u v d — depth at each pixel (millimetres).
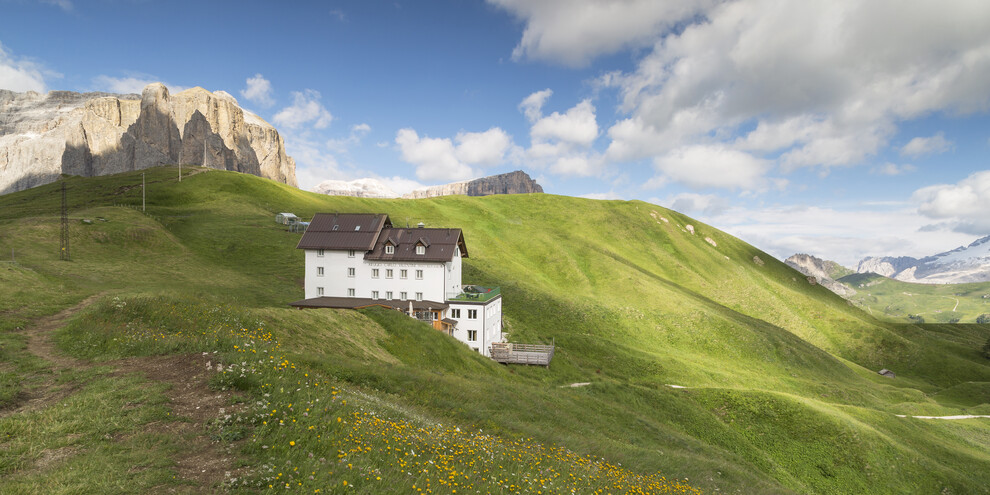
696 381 73438
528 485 14359
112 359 19125
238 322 28812
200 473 10141
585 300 104500
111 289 50375
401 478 11508
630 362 76562
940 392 107188
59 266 58219
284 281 74188
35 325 26641
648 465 27203
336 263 66062
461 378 37625
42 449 11023
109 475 9758
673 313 106188
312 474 10258
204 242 87188
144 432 11930
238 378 15156
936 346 145000
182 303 28891
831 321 139375
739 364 92625
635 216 187125
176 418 12734
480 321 63375
